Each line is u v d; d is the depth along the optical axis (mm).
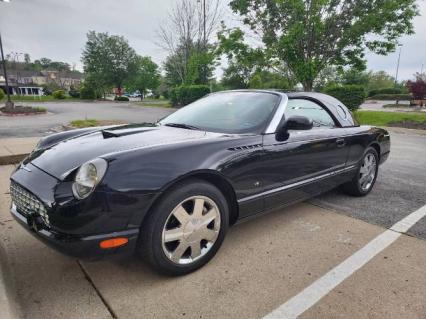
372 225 3342
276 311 2023
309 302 2111
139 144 2385
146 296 2133
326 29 13797
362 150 4004
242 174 2559
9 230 3020
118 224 2002
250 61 15953
